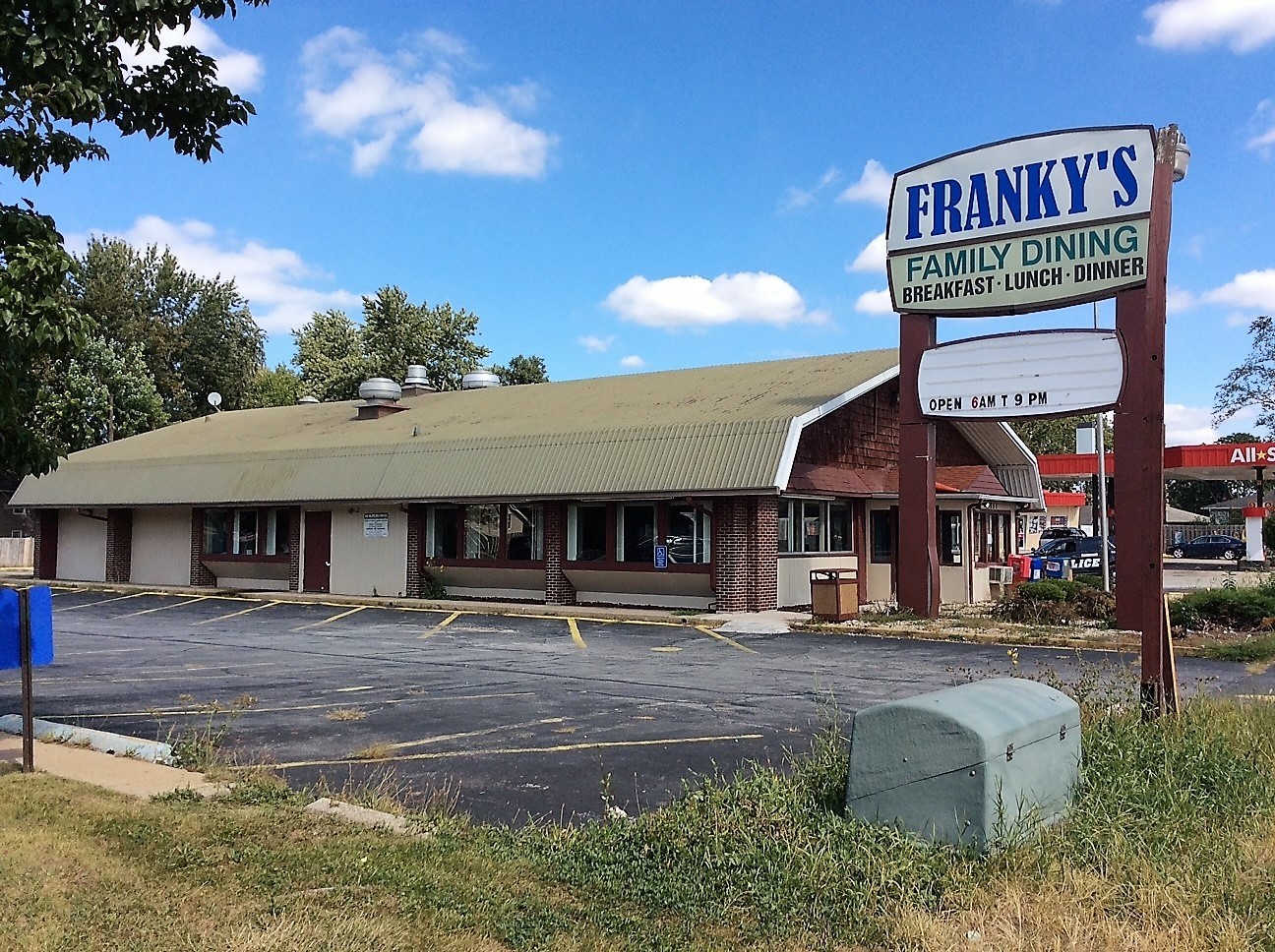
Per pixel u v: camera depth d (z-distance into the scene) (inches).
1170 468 1726.1
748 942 197.8
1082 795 263.4
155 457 1333.7
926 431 818.8
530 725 425.7
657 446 923.4
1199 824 253.4
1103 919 198.4
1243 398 2455.7
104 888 218.8
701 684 538.6
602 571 967.0
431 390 1556.3
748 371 1201.4
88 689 521.7
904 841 232.2
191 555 1280.8
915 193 804.0
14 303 290.8
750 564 890.7
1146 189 716.0
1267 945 192.2
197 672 592.4
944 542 1141.7
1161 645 347.9
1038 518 2113.7
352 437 1223.5
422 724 428.1
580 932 201.3
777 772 330.3
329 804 287.0
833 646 707.4
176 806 279.3
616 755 367.6
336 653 685.3
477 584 1075.3
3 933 193.0
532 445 1012.5
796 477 876.6
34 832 253.6
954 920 201.3
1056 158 747.4
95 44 311.6
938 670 590.9
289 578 1195.3
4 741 374.9
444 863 236.7
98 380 2020.2
